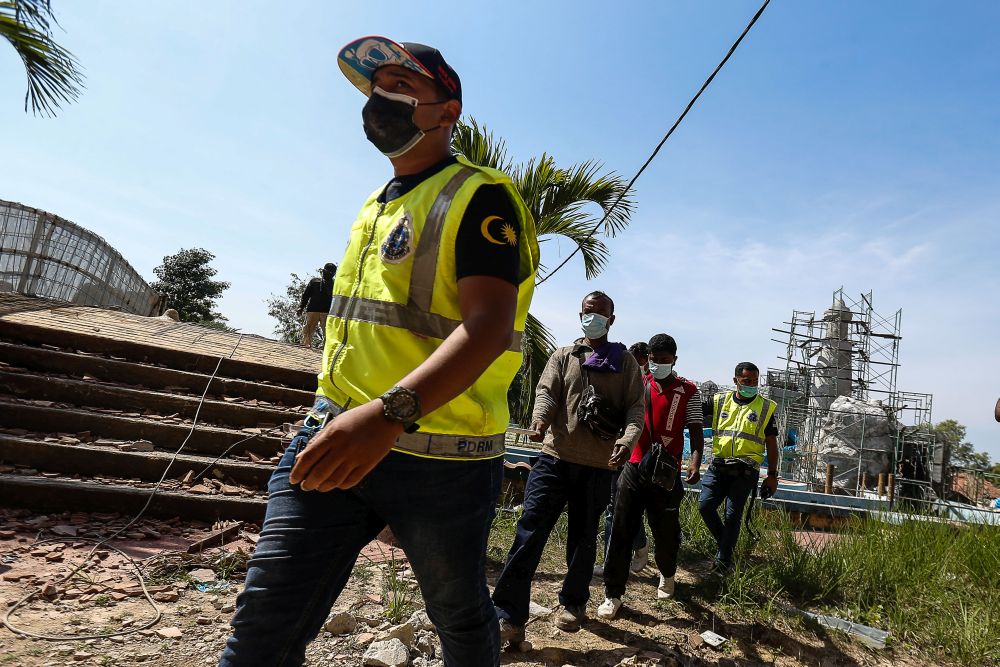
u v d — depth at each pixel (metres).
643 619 4.16
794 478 23.55
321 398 1.63
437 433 1.52
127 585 3.40
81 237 13.20
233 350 7.91
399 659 2.88
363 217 1.74
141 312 19.91
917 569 5.30
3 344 5.97
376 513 1.57
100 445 5.14
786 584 5.02
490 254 1.42
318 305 12.47
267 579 1.45
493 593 3.55
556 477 3.80
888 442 22.22
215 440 5.64
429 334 1.51
